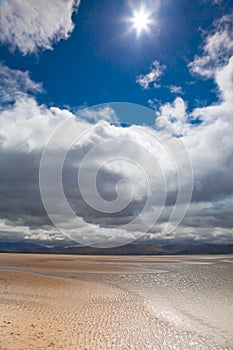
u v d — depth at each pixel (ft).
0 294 88.63
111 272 182.80
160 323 65.16
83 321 62.13
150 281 143.54
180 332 59.41
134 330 58.85
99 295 97.35
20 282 117.19
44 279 131.64
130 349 48.65
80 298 90.12
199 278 160.66
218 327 63.87
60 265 229.45
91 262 279.69
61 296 91.61
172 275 174.60
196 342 54.24
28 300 81.56
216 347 52.13
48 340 47.60
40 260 298.35
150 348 49.98
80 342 48.75
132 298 95.25
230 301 94.53
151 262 299.99
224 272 199.93
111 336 53.83
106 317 67.21
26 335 48.78
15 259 306.14
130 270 200.95
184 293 109.70
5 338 45.98
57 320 60.95
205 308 83.10
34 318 61.00
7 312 64.34
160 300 94.07
